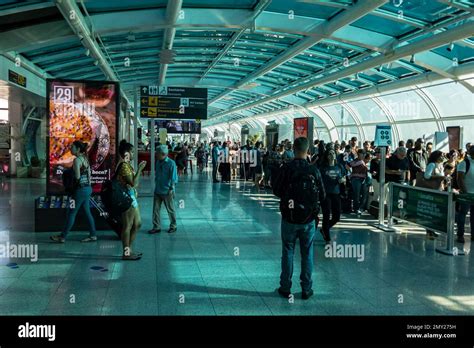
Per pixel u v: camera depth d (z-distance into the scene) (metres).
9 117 19.89
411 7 11.25
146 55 17.70
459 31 11.46
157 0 11.17
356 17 11.20
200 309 4.75
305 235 5.18
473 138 21.19
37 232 8.45
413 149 10.91
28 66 13.91
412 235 8.81
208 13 12.16
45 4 9.26
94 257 6.77
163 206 12.22
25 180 18.86
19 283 5.50
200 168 28.09
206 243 7.84
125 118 20.33
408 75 19.30
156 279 5.73
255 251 7.31
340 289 5.49
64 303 4.84
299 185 5.11
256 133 33.06
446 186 10.30
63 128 9.64
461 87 20.83
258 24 12.70
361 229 9.44
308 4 11.73
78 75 19.09
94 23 11.69
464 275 6.14
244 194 15.65
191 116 14.39
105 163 9.94
